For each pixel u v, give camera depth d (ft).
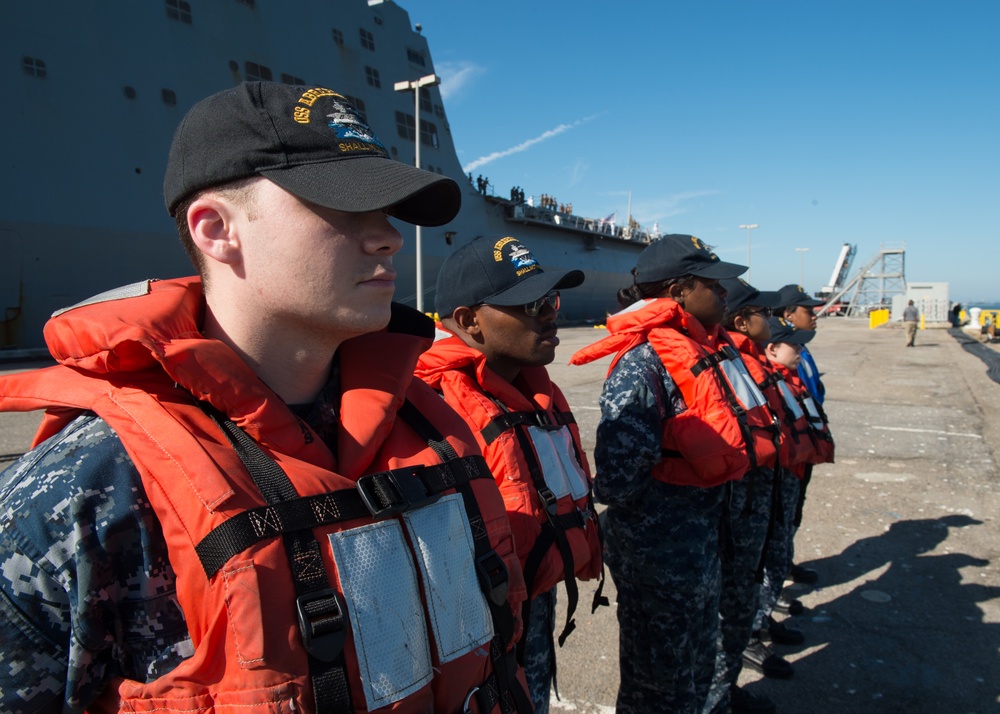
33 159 39.88
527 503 4.99
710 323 8.67
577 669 9.09
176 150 2.69
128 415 2.39
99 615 2.33
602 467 6.48
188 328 2.60
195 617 2.22
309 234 2.51
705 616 6.79
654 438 6.46
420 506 2.73
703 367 6.68
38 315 41.19
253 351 2.74
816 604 11.00
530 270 5.73
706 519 6.78
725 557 7.28
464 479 3.06
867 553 12.92
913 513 14.99
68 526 2.29
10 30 38.73
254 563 2.19
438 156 69.77
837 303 161.27
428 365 5.42
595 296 111.04
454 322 5.95
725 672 7.87
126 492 2.35
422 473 2.87
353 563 2.41
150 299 2.63
